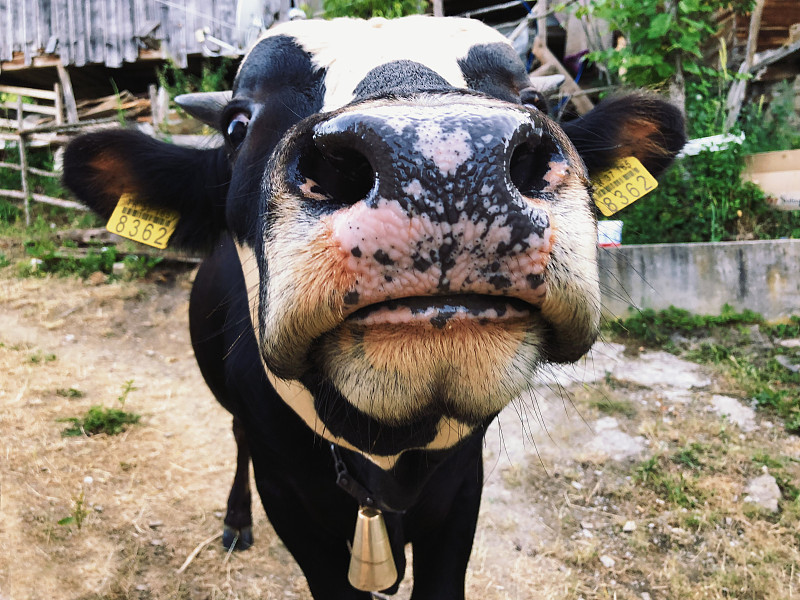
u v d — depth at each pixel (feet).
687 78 25.08
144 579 9.98
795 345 16.34
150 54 38.01
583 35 29.53
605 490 12.39
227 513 10.90
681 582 10.20
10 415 14.39
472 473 7.06
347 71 5.06
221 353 8.47
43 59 39.14
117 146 7.66
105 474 12.53
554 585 10.21
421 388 3.59
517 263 3.29
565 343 3.99
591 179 8.10
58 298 22.90
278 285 3.67
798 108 27.50
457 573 6.90
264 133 5.52
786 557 10.64
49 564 9.92
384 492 5.95
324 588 7.16
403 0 18.90
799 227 19.70
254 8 11.91
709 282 17.70
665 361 16.53
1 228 29.55
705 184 20.25
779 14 29.27
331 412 4.72
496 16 35.04
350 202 3.56
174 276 24.99
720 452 13.12
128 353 19.35
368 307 3.44
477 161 3.10
